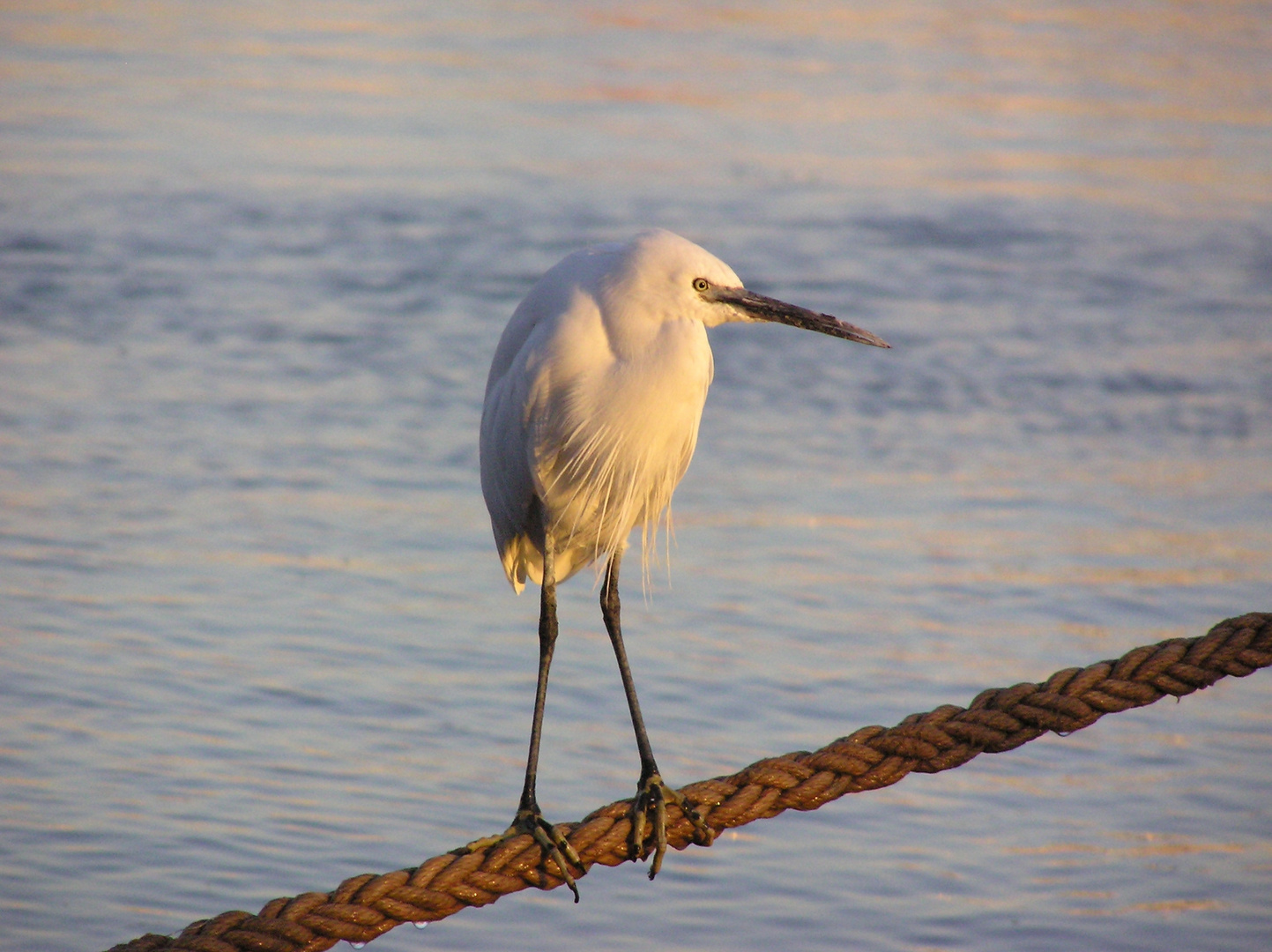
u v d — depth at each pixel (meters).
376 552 12.58
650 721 9.82
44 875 7.88
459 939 7.70
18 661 10.25
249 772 8.99
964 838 8.68
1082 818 8.90
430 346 18.70
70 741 9.23
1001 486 14.57
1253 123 32.25
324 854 8.18
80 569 11.90
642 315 6.03
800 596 11.88
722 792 5.23
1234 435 16.22
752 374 18.27
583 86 33.06
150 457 14.60
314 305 20.16
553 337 6.15
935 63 36.66
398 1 41.28
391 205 24.67
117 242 22.20
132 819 8.42
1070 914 7.91
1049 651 10.94
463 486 14.20
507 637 11.08
